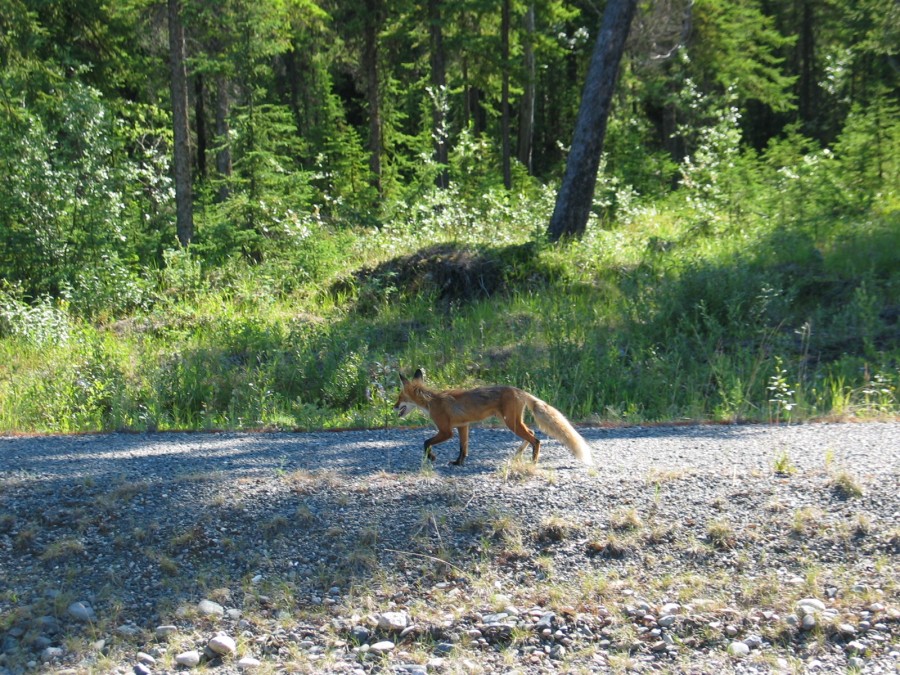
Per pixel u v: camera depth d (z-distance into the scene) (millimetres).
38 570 5672
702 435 8352
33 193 18062
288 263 17625
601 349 12688
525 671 4730
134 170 20359
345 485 6621
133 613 5324
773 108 31281
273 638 5078
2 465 7438
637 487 6406
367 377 11984
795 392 10133
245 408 11273
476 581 5449
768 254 15422
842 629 4875
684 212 19766
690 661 4762
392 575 5555
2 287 17250
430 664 4793
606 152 26781
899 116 20484
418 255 16578
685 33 28719
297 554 5789
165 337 14867
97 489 6594
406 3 24156
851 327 12719
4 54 20734
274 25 22406
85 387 11711
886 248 15125
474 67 26375
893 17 23562
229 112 24609
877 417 9227
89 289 16703
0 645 5074
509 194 23234
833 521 5777
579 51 30922
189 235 19719
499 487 6508
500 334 13641
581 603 5227
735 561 5520
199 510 6254
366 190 25688
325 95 31578
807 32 34156
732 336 12945
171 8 19203
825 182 18422
